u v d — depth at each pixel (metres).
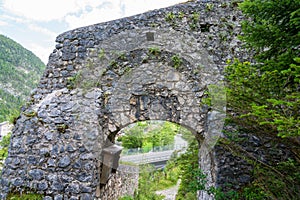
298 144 2.83
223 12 5.15
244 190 4.10
